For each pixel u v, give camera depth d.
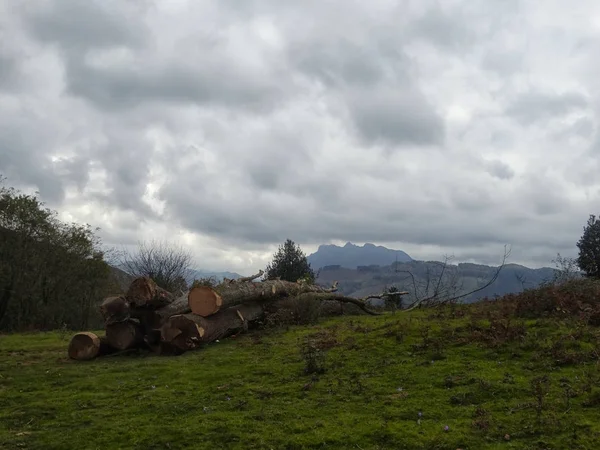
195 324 11.45
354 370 8.65
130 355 11.82
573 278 13.20
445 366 8.29
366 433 6.03
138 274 31.73
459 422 6.13
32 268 29.39
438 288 17.69
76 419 7.25
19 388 9.15
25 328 28.98
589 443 5.37
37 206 29.88
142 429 6.63
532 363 8.02
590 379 7.02
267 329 14.06
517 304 11.42
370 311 18.23
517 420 6.02
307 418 6.65
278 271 29.67
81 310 31.91
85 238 31.88
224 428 6.45
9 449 6.25
